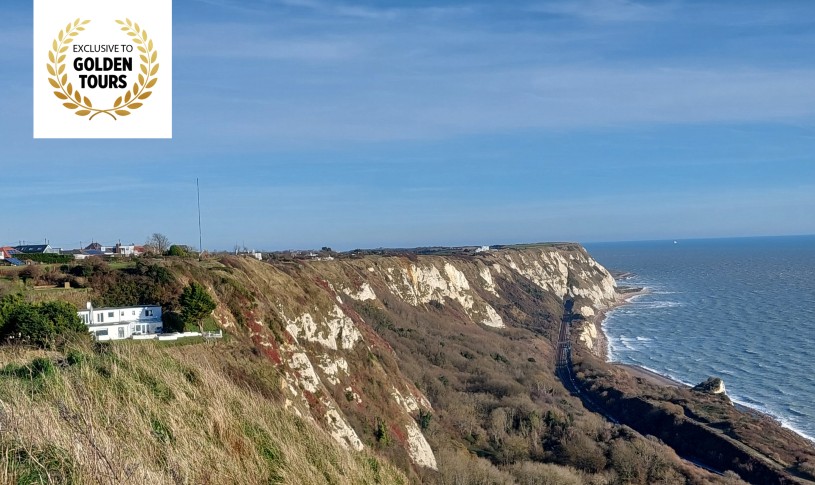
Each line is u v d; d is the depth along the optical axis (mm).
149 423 9500
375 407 43219
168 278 36594
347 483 11828
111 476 7246
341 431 33594
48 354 13562
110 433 8664
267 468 10156
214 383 12508
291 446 11398
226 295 37594
